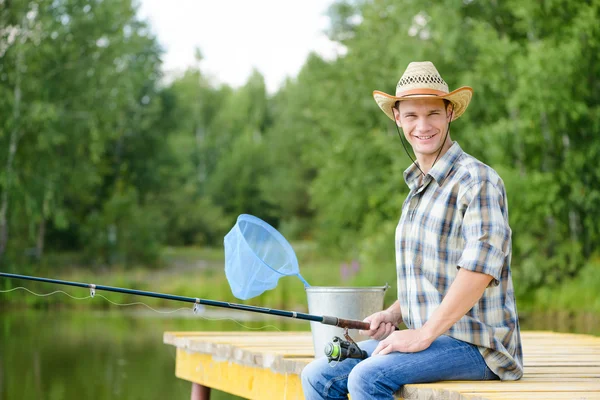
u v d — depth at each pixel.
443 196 3.46
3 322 17.69
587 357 4.75
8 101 24.03
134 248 30.62
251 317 18.28
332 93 26.92
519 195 18.73
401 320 3.88
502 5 21.44
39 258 27.38
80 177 26.92
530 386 3.43
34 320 18.34
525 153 19.67
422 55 21.81
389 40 25.08
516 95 18.86
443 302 3.34
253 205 52.09
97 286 3.85
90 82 25.84
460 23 21.30
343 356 3.60
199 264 32.44
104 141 28.58
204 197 50.00
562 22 20.00
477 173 3.39
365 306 4.13
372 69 25.36
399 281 3.67
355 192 25.69
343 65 26.73
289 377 4.55
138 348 12.88
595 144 19.16
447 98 3.57
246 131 57.00
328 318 3.81
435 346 3.43
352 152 25.55
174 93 37.91
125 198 31.39
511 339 3.50
